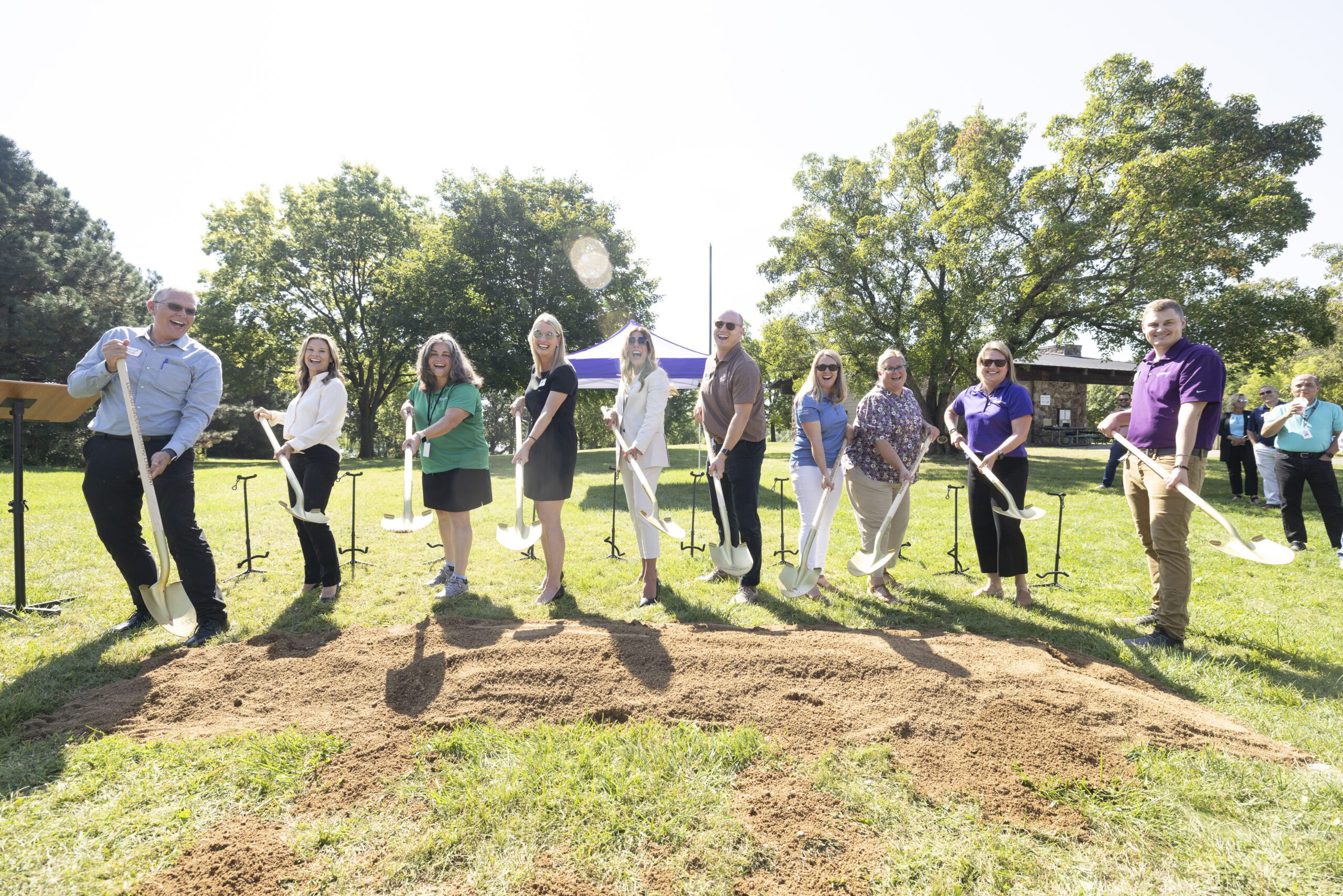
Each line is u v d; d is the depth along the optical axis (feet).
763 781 7.06
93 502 11.37
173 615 10.21
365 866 5.73
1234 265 50.34
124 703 8.73
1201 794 6.72
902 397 14.52
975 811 6.51
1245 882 5.61
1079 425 118.93
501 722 8.23
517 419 14.99
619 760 7.36
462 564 14.08
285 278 89.92
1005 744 7.66
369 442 93.20
